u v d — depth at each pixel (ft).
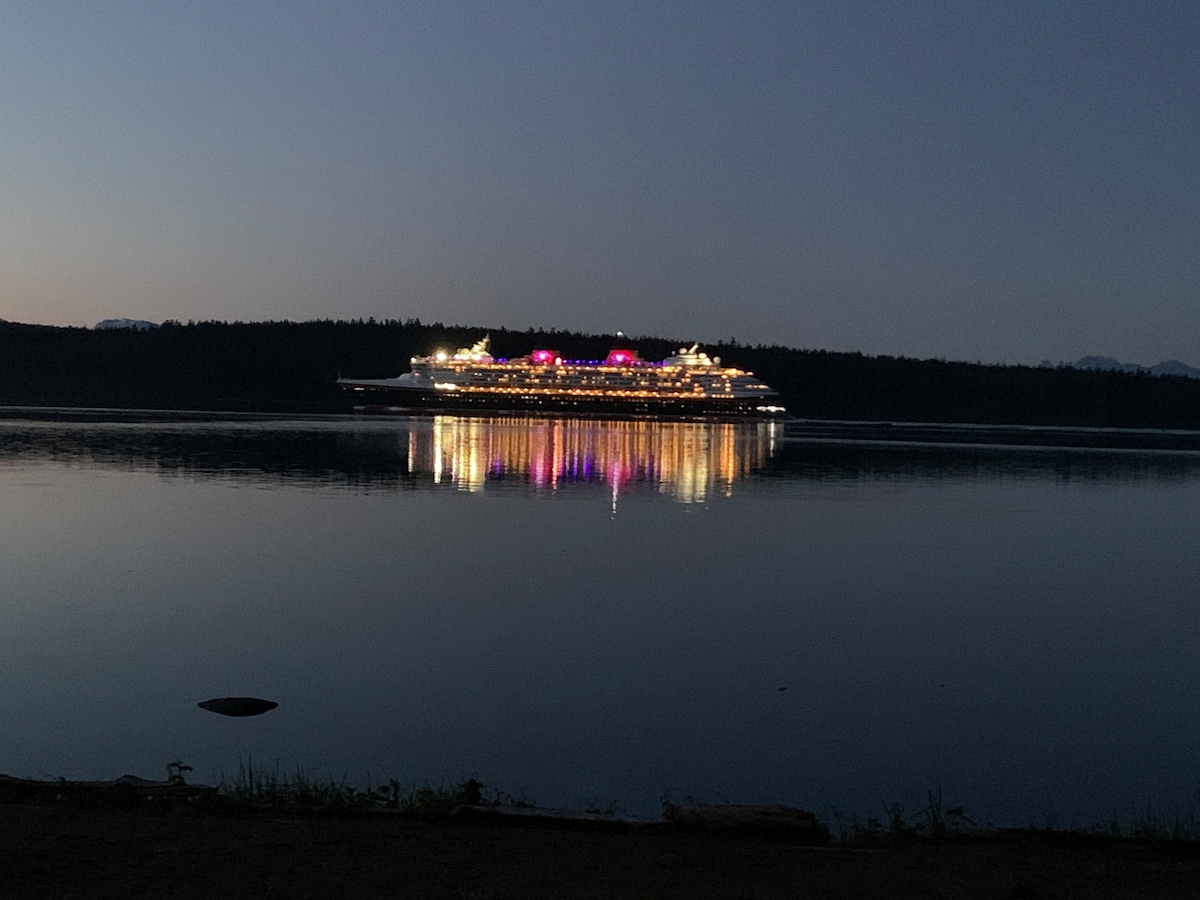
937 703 87.20
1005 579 144.87
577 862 41.52
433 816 48.16
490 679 89.97
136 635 100.48
